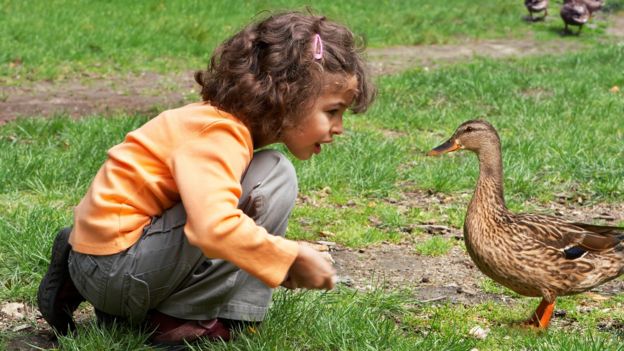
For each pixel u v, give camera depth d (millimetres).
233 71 4961
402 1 34906
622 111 16109
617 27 34375
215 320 5500
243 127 4941
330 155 11828
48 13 25359
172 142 4957
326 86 5012
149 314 5477
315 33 5020
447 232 9273
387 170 11172
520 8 35344
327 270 4812
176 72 20609
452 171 11367
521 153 12469
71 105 16266
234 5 30047
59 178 10234
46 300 5602
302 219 9469
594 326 6695
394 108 15734
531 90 18453
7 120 14477
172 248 5031
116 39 22922
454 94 17469
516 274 6512
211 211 4652
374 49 26766
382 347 5848
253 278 5508
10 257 7324
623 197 10812
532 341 6137
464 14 33281
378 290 7109
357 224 9352
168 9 28297
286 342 5859
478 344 6129
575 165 11719
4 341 5902
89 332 5625
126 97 17406
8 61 19953
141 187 5039
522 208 10312
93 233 5105
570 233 6547
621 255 6645
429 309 6957
